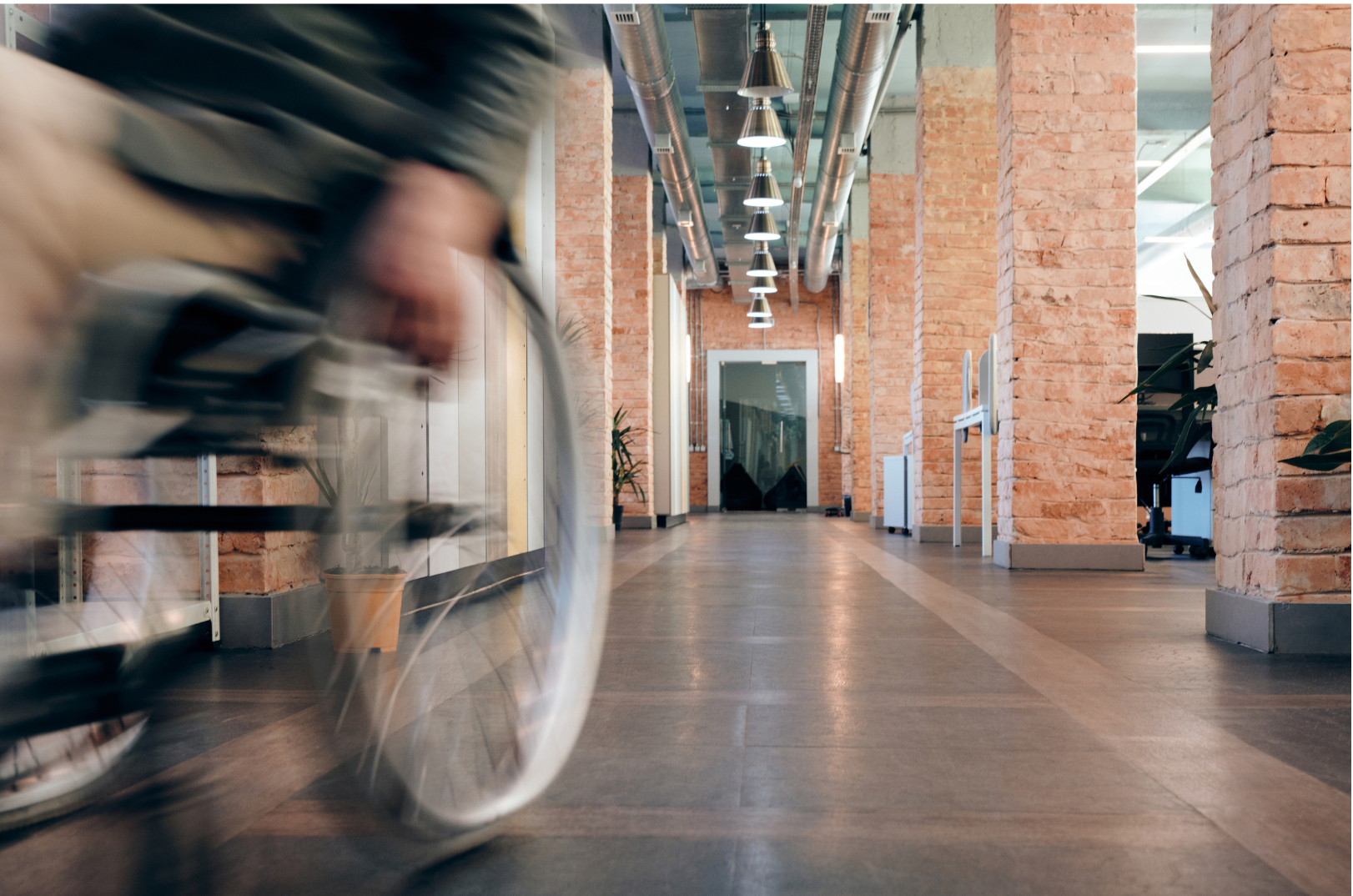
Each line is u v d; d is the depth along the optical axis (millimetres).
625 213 10977
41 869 1129
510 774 1279
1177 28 8633
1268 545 2805
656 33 6832
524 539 1328
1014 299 5469
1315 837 1293
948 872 1170
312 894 1082
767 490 19266
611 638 3049
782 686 2307
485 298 1120
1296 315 2766
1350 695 2201
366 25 884
